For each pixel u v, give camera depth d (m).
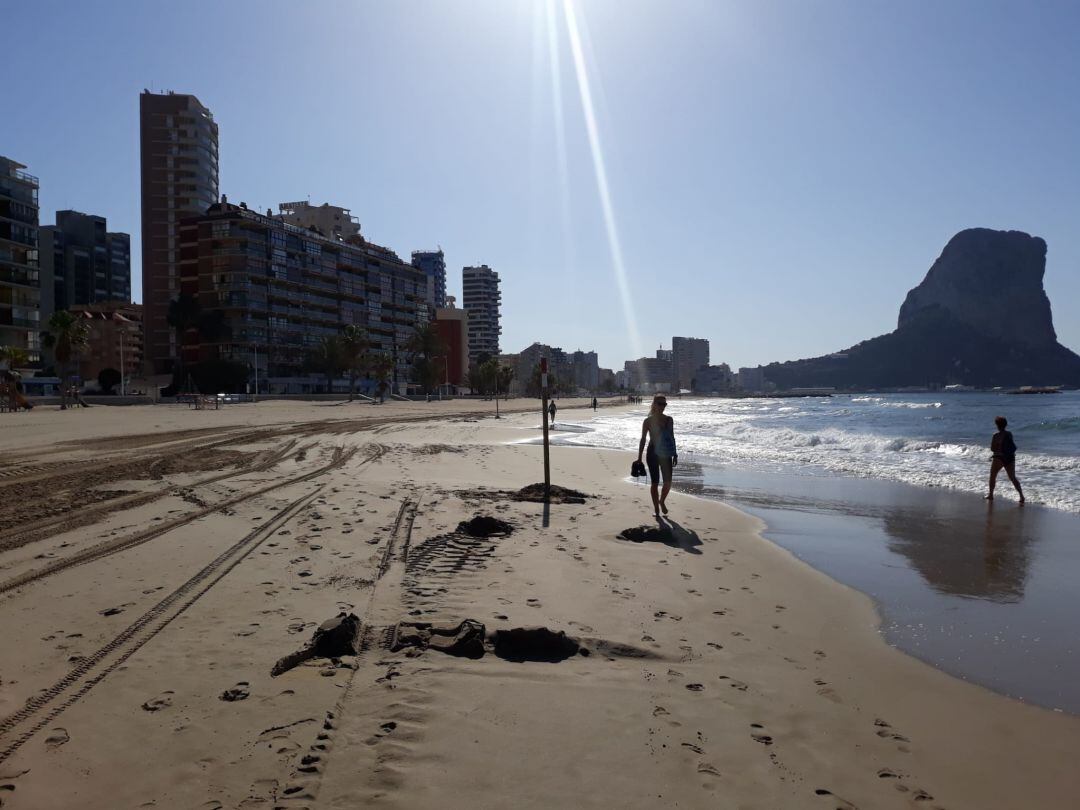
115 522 8.34
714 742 3.41
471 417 56.50
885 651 4.93
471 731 3.38
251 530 7.96
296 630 4.66
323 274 113.94
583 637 4.82
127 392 98.44
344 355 100.94
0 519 8.51
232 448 20.83
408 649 4.44
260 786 2.83
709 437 32.53
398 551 7.11
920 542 8.91
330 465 15.98
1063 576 7.16
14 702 3.54
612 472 17.09
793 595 6.33
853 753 3.39
